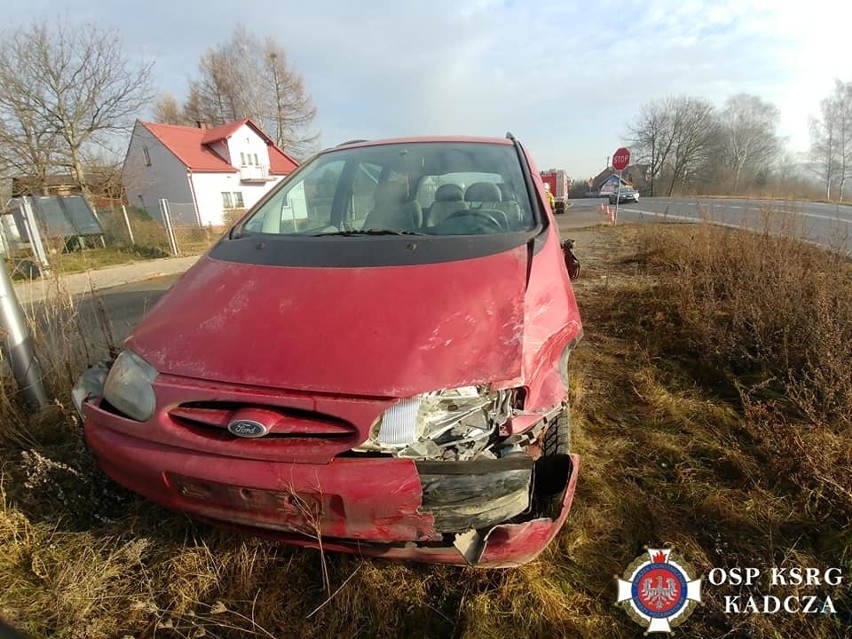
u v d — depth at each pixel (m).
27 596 1.76
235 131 36.00
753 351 3.64
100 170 23.44
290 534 1.59
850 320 3.38
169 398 1.58
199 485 1.53
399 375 1.50
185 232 14.73
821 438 2.43
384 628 1.66
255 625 1.63
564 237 13.43
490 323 1.68
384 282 1.88
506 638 1.61
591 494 2.25
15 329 2.76
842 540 1.96
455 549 1.55
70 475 2.23
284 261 2.12
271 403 1.49
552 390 1.70
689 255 6.42
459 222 2.42
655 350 3.90
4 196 3.68
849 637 1.63
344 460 1.47
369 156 3.03
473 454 1.55
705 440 2.69
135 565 1.90
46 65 21.25
